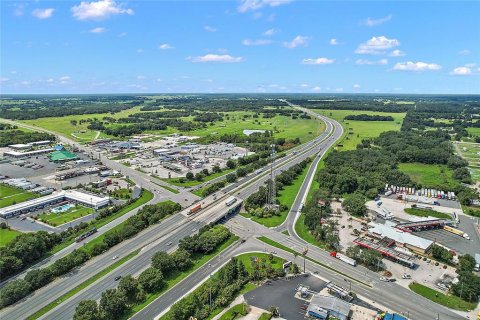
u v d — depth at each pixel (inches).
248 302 6668.3
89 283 7160.4
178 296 6786.4
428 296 6919.3
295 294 6919.3
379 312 6392.7
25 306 6446.9
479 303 6732.3
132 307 6441.9
